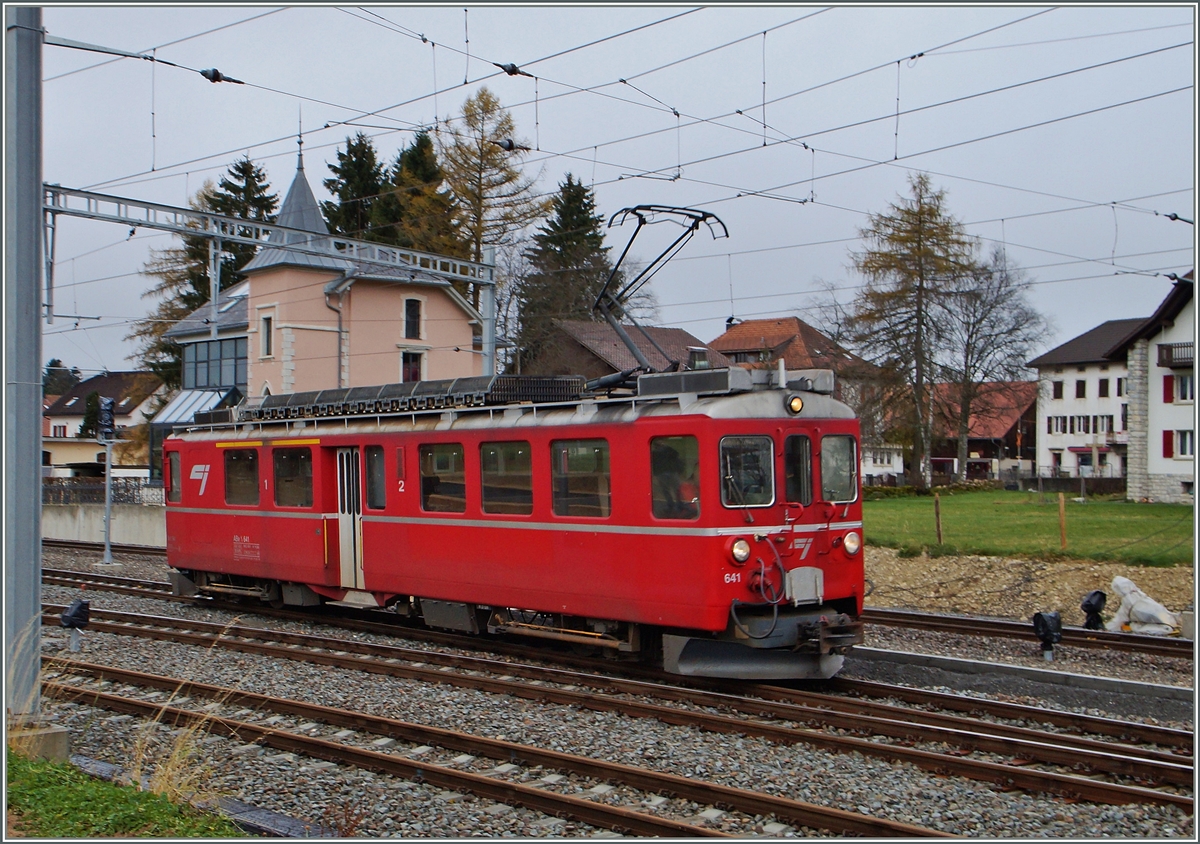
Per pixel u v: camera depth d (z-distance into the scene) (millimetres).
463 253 38938
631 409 10820
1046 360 67625
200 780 7387
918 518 27703
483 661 11641
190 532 17938
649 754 7953
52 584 20766
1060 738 8000
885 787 7066
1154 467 41031
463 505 12875
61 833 5914
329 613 16547
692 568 10086
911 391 42562
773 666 10336
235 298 42688
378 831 6480
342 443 14703
